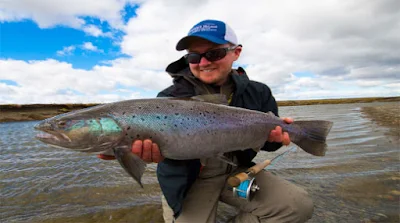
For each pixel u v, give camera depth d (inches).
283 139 34.7
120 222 37.0
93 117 29.4
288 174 53.1
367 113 193.0
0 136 114.3
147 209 40.6
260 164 34.5
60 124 29.3
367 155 66.0
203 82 37.1
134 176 27.8
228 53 35.9
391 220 34.0
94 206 41.6
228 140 32.2
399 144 77.8
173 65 38.4
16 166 65.1
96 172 59.2
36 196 45.7
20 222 36.8
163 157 30.6
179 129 29.9
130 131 29.2
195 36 33.8
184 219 32.4
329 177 50.5
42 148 88.4
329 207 38.3
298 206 31.4
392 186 44.6
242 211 35.7
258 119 34.2
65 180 53.8
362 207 37.9
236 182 31.3
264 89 39.5
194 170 32.5
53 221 37.1
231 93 38.1
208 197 34.2
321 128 36.2
